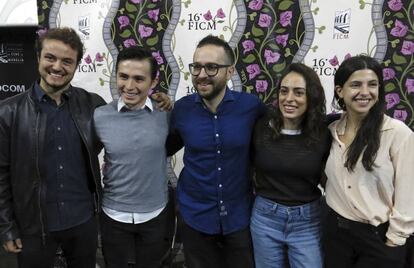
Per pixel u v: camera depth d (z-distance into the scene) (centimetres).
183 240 164
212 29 198
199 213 155
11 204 147
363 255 140
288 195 146
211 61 140
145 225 157
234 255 158
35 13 213
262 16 194
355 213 135
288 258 155
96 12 205
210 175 151
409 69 187
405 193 130
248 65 199
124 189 153
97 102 161
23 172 142
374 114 132
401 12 183
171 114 163
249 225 158
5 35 232
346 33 189
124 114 152
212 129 150
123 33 205
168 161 214
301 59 194
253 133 154
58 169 146
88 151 151
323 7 189
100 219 164
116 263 162
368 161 129
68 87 151
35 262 149
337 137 141
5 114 141
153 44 204
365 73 129
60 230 149
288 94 140
